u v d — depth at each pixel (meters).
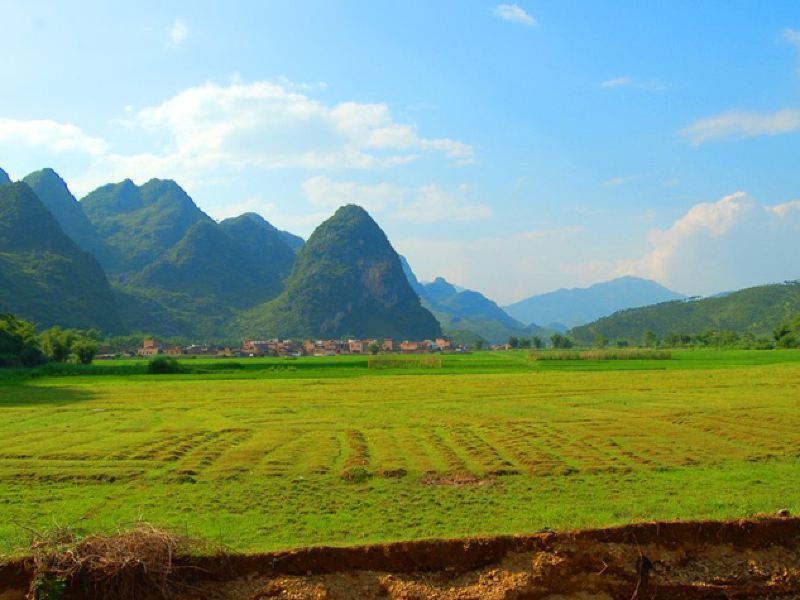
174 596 10.39
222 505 17.08
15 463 22.56
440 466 21.66
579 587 11.02
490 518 15.49
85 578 10.05
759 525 12.09
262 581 10.87
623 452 23.72
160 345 169.25
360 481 19.77
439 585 10.91
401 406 39.31
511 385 53.31
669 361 88.94
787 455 23.00
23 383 61.19
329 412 36.75
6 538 14.18
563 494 17.78
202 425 31.94
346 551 11.21
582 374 65.38
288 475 20.69
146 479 20.23
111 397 47.19
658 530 11.81
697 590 11.12
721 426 28.91
